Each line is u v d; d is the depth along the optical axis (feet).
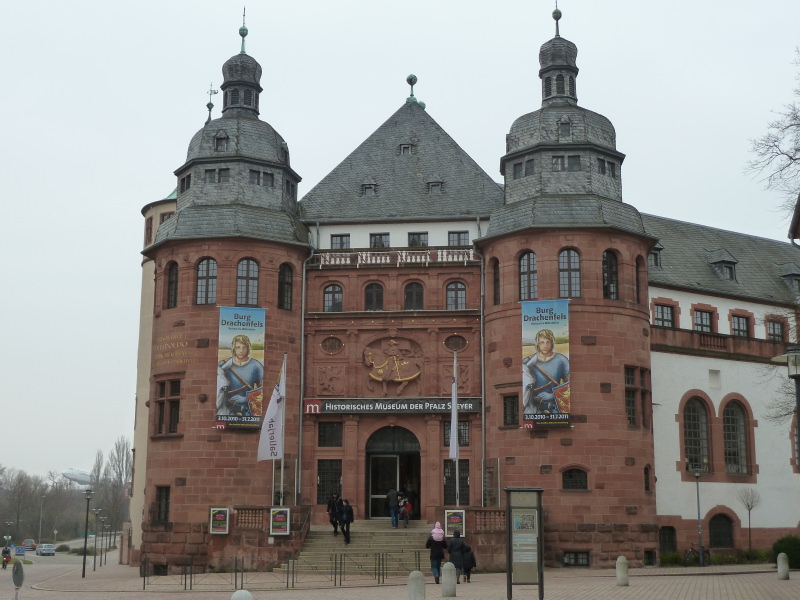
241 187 168.35
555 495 150.20
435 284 169.58
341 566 128.57
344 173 188.75
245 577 133.39
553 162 164.25
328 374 167.84
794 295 208.44
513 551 90.53
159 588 124.77
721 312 195.21
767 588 108.47
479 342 166.30
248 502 155.12
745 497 181.98
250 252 162.81
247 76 179.73
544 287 156.15
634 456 153.79
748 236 223.10
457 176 185.37
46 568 236.43
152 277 210.79
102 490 567.59
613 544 149.28
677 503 176.04
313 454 165.99
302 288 169.07
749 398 189.47
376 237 178.81
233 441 156.25
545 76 174.70
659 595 99.30
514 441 154.51
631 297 158.92
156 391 162.91
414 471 168.14
